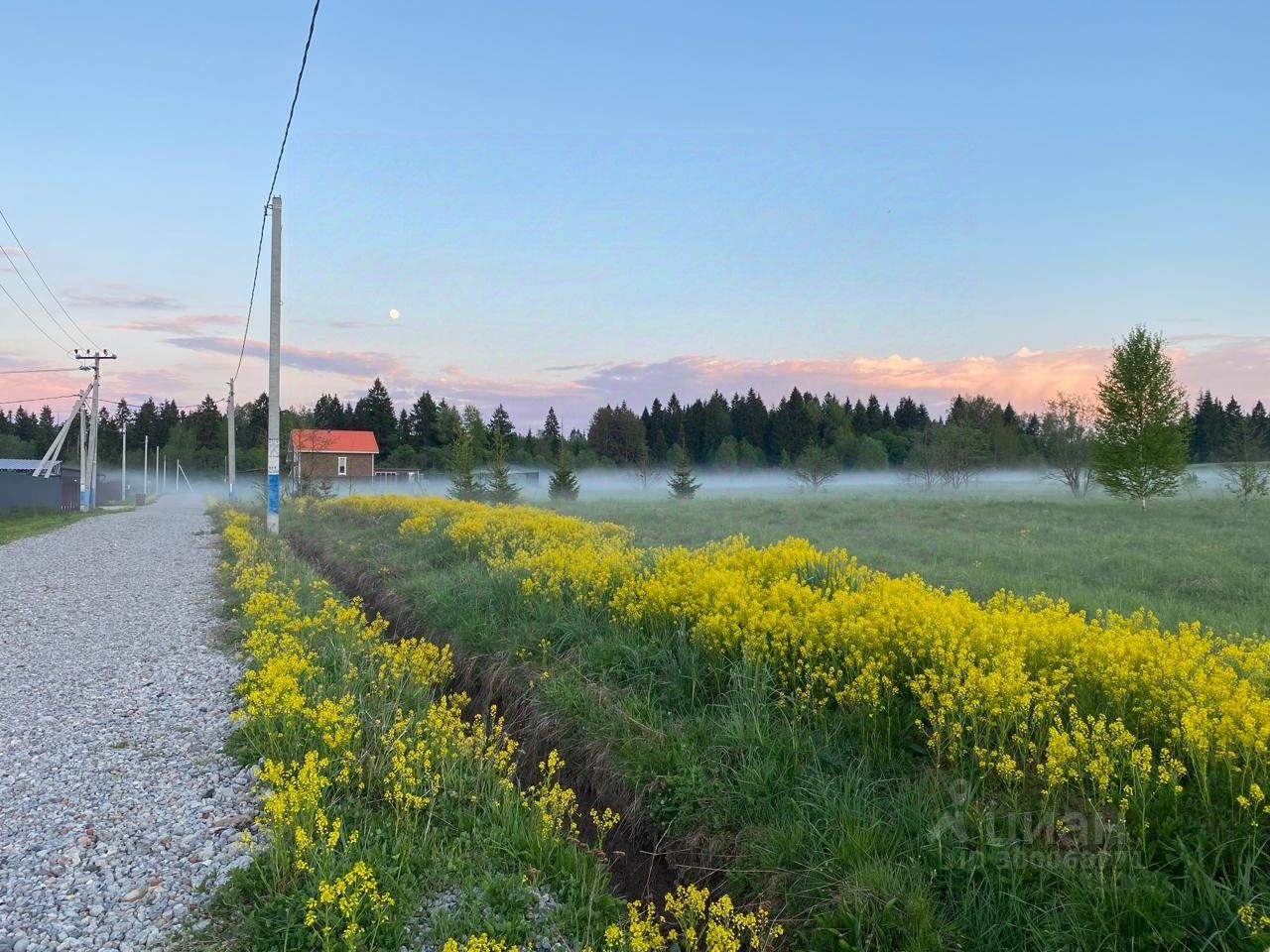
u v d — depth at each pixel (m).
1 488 43.00
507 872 4.32
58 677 7.86
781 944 3.77
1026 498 33.81
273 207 21.80
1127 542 15.45
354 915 3.61
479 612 9.22
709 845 4.55
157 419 118.00
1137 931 3.26
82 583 14.12
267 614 9.31
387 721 6.11
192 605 11.85
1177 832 3.66
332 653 7.90
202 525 30.09
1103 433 27.95
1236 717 3.90
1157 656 4.71
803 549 8.74
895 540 16.62
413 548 15.28
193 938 3.59
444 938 3.65
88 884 4.02
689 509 28.73
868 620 5.72
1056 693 4.68
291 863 4.04
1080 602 8.96
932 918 3.57
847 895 3.75
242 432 108.44
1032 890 3.59
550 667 7.18
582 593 8.63
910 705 5.07
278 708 5.67
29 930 3.63
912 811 4.20
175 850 4.36
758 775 4.80
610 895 4.21
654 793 5.11
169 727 6.35
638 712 5.97
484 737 5.78
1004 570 12.16
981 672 4.67
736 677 5.91
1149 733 4.39
